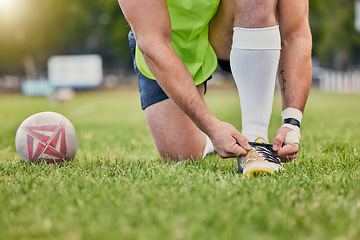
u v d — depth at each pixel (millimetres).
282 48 2783
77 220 1704
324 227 1577
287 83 2742
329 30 32094
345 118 7848
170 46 2523
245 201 1904
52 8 38375
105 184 2322
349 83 24234
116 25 37688
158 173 2600
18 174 2689
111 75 43312
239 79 2719
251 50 2609
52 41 40094
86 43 44188
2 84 47156
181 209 1801
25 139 3209
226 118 8008
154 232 1551
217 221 1636
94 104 16703
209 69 3113
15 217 1797
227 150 2502
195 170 2709
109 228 1604
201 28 2990
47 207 1899
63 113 11969
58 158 3219
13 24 38625
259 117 2697
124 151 4051
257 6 2559
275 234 1534
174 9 2980
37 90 30844
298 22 2719
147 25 2461
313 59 40250
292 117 2699
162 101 3303
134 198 1981
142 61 3250
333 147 3814
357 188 2143
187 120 3295
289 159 2725
